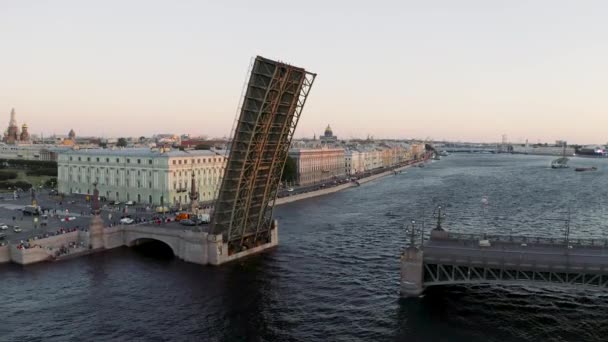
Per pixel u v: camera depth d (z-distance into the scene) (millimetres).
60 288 84250
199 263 100125
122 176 166875
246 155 95438
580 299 77562
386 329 67188
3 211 142375
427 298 77688
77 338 65312
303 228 137625
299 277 90688
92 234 108875
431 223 146000
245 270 95375
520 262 71125
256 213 109750
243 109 91062
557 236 127562
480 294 79375
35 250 99062
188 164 164250
